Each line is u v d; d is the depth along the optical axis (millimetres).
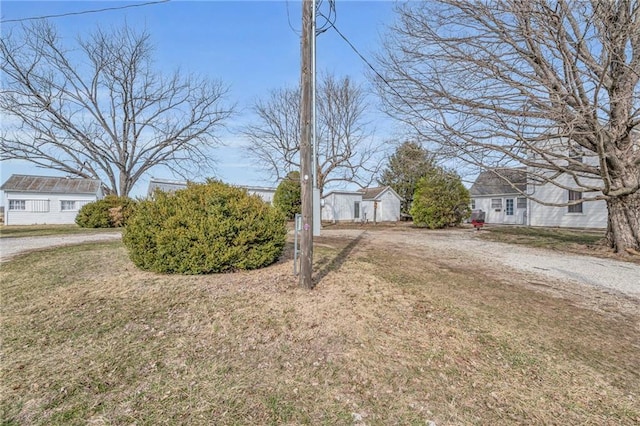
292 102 22750
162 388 2318
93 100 23703
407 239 12102
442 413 2168
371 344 3029
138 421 1992
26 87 21000
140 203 5426
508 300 4645
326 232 15070
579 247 10023
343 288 4535
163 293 4195
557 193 18031
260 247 5379
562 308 4406
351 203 28328
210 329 3240
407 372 2625
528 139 8141
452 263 7414
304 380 2463
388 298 4270
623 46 7309
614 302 4723
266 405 2172
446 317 3775
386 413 2143
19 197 24219
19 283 4754
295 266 4996
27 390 2264
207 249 4961
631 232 8789
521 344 3213
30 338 3039
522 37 7891
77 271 5406
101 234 12609
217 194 5398
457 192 18344
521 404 2307
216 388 2334
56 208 25266
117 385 2344
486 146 8352
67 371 2500
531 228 16875
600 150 7660
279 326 3316
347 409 2162
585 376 2699
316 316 3551
